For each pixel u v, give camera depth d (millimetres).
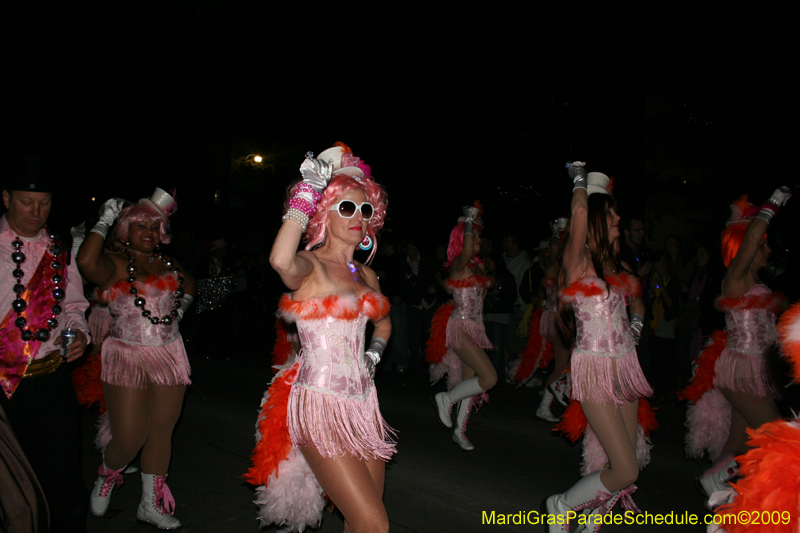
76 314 3113
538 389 7680
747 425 3914
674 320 7266
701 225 11391
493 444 5430
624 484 3145
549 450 5273
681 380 7219
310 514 2824
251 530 3721
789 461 1817
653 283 7277
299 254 2613
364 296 2742
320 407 2543
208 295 8797
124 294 3557
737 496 1946
